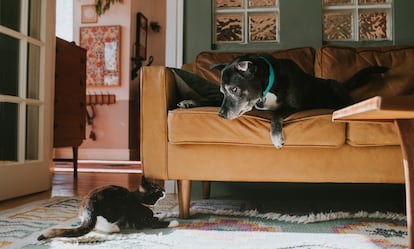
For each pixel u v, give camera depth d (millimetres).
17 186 2232
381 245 1238
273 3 2576
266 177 1601
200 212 1800
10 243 1247
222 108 1595
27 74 2414
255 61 1725
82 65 3432
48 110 2582
